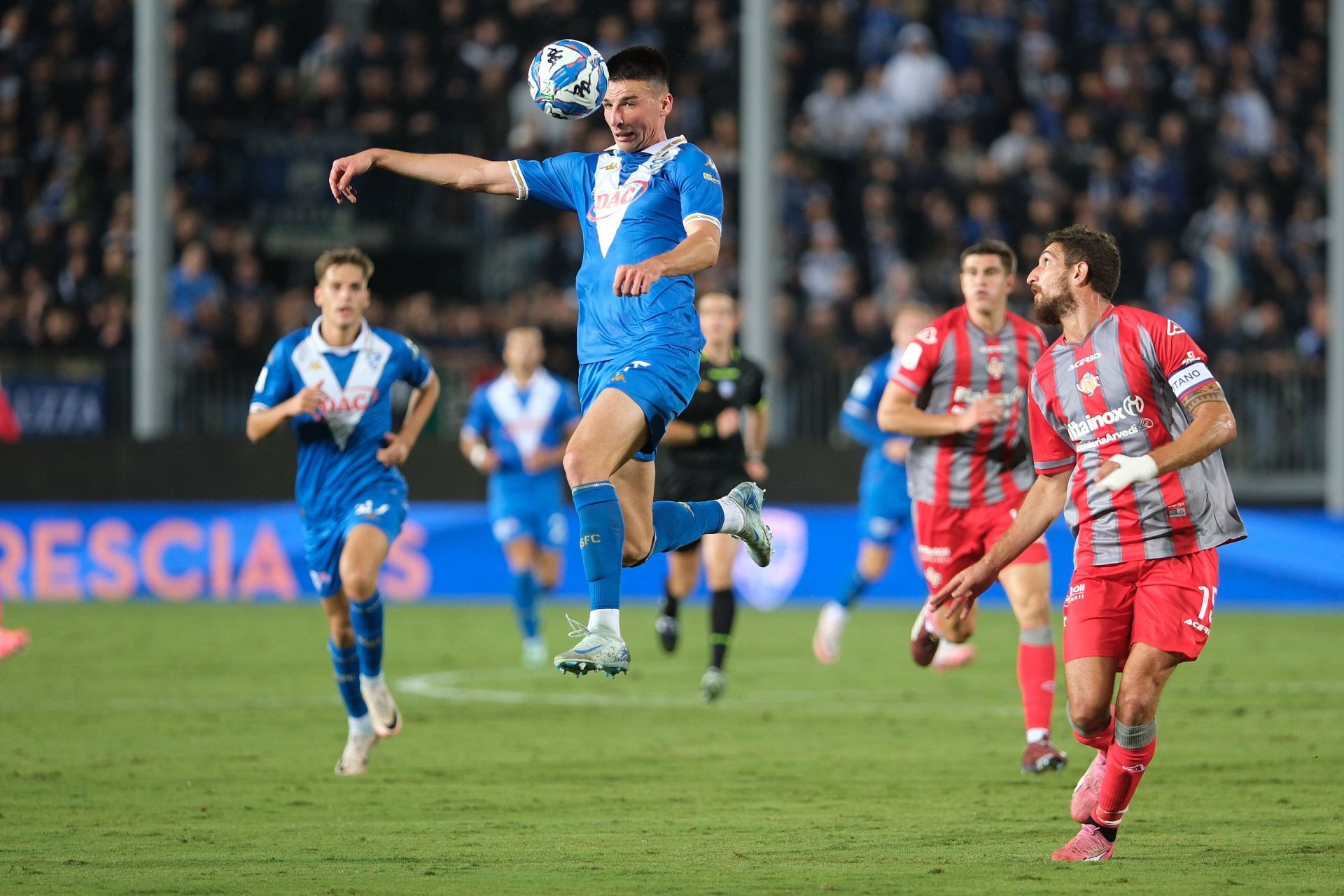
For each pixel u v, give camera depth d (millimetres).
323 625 51000
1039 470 20109
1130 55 81000
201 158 69062
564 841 20266
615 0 75125
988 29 79375
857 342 66312
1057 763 25688
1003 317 28328
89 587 58594
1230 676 40031
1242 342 69125
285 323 65125
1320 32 86125
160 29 56312
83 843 20219
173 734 30500
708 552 34844
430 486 59688
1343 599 59094
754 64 55625
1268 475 60906
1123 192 77062
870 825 21469
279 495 58969
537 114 73188
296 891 17141
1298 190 80375
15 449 58406
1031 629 26188
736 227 73062
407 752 28484
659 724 32219
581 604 59031
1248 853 19266
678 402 20438
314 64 71750
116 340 61938
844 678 40312
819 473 59219
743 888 17266
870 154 74500
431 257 72125
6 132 70312
